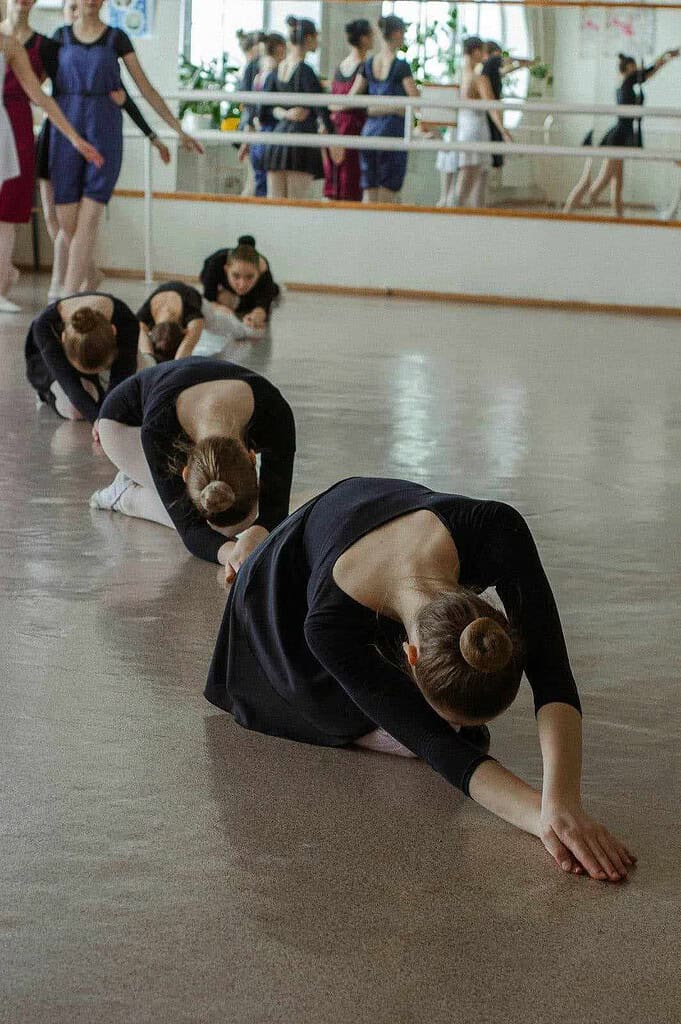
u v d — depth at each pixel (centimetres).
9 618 257
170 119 801
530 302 982
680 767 200
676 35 909
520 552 182
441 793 189
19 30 762
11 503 347
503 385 578
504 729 211
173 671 232
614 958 148
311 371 592
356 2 947
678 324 889
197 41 1005
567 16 916
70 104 769
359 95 950
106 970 141
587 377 614
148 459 291
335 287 1010
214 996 137
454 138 958
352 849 171
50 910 153
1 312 754
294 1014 135
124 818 177
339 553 185
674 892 163
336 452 420
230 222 1016
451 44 943
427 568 178
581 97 928
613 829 179
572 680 182
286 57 968
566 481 395
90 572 289
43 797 182
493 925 154
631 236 959
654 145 936
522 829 177
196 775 192
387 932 151
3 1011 134
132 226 1034
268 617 203
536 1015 136
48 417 463
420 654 166
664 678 237
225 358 619
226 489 242
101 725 208
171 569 293
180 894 158
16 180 747
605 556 316
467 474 397
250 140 969
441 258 988
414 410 504
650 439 468
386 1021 134
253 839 173
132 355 430
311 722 203
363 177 990
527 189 971
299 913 155
